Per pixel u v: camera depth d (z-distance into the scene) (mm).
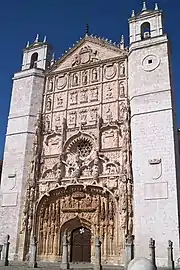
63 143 35875
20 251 32219
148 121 31719
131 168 31078
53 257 31625
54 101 39469
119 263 28266
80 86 38594
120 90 35969
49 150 36656
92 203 31891
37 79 40719
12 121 39188
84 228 32375
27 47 44469
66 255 23625
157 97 32250
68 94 38938
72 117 37219
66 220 32625
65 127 36781
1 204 35312
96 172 32562
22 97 40062
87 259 31031
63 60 41500
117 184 31344
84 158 34250
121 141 33156
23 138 37406
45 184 34812
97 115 35625
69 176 34062
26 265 26203
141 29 37938
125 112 33750
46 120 38656
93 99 37000
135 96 33438
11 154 37344
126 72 36656
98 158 33219
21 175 35562
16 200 34594
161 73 33188
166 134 30359
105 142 34000
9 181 36000
